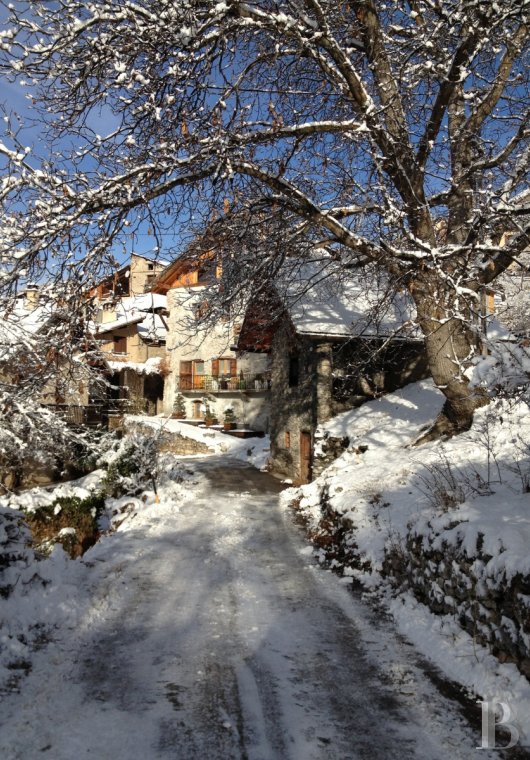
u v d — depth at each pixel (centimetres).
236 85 661
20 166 604
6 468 1490
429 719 382
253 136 727
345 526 901
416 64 898
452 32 811
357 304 1739
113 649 491
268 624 565
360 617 596
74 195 653
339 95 887
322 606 631
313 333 1520
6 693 399
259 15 683
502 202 735
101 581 688
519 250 857
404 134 855
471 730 368
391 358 1731
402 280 953
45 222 630
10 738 343
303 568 800
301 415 1744
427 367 1730
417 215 898
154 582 707
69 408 1788
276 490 1597
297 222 1053
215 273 1153
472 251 785
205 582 713
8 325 906
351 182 880
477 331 613
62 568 672
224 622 568
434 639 514
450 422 1080
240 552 887
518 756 338
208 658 476
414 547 643
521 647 417
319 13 723
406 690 426
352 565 787
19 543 610
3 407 1066
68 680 427
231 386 3253
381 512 843
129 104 720
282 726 369
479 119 982
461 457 887
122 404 2383
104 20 631
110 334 3644
